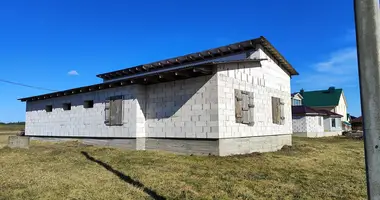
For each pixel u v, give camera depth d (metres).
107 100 12.29
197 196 5.00
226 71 9.80
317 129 24.88
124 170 7.05
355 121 36.41
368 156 2.07
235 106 10.03
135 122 11.04
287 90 14.56
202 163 8.12
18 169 7.15
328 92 36.69
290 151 11.93
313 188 5.76
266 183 6.06
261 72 12.02
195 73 9.52
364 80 2.09
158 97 11.01
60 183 5.72
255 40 12.28
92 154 9.80
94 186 5.52
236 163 8.27
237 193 5.23
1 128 38.19
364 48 2.10
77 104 14.11
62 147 12.07
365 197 5.25
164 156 9.34
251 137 10.85
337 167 8.25
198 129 9.68
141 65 16.31
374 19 2.08
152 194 5.08
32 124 17.38
